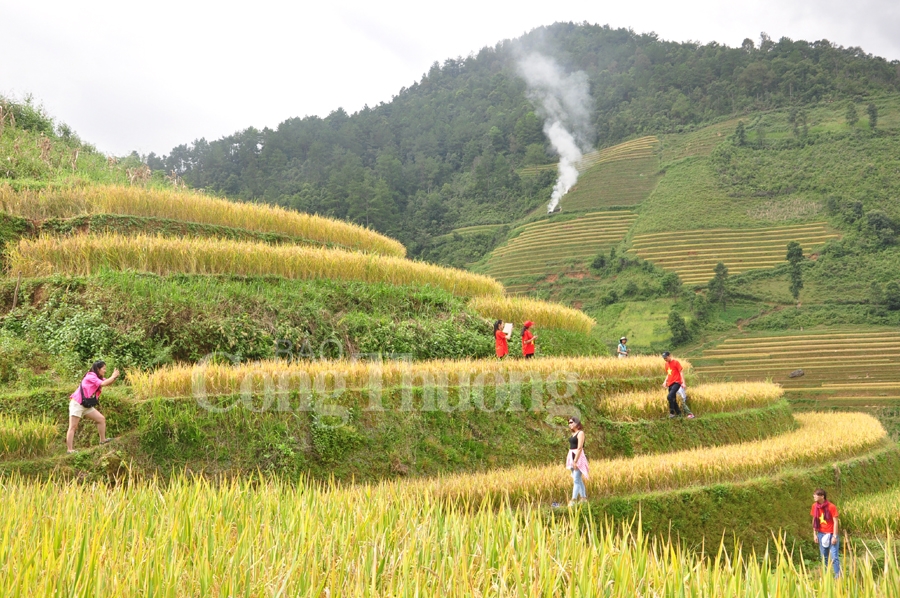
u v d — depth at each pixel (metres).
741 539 14.80
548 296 97.50
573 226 116.88
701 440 19.95
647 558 5.66
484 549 5.73
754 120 140.88
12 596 4.61
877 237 93.44
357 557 5.54
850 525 16.89
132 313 17.36
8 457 11.69
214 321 17.94
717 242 101.38
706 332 79.75
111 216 21.70
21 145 29.73
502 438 16.81
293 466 13.28
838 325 77.62
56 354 16.19
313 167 130.62
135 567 5.14
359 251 26.25
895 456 22.25
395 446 14.88
